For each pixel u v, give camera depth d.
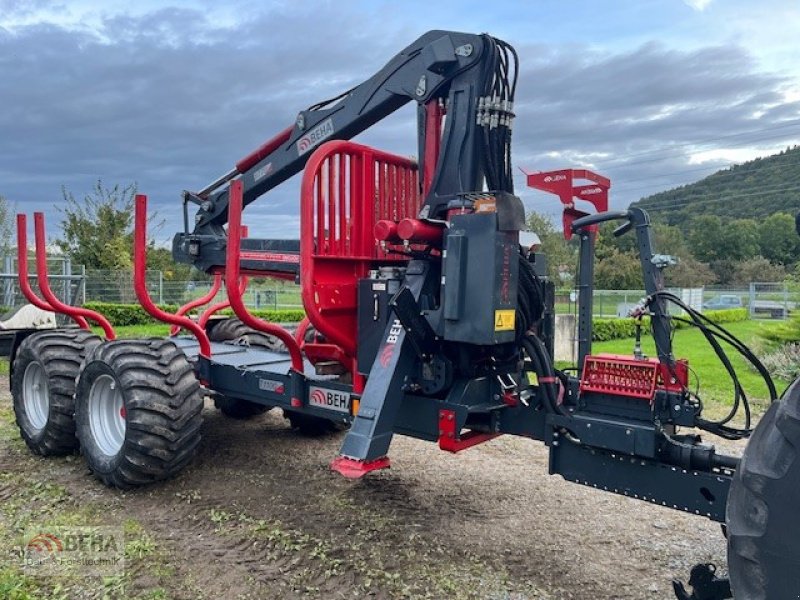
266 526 4.10
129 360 4.53
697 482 3.01
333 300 4.13
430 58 3.93
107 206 28.12
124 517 4.23
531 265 3.93
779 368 10.22
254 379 4.80
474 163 3.87
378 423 3.52
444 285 3.54
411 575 3.52
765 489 2.09
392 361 3.65
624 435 3.16
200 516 4.25
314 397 4.38
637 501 4.62
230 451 5.63
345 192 4.25
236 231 4.17
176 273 31.92
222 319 6.98
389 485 4.88
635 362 3.34
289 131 4.98
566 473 3.47
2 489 4.69
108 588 3.32
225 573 3.51
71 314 5.92
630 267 29.00
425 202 4.06
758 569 2.12
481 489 4.84
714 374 10.22
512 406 3.74
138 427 4.42
